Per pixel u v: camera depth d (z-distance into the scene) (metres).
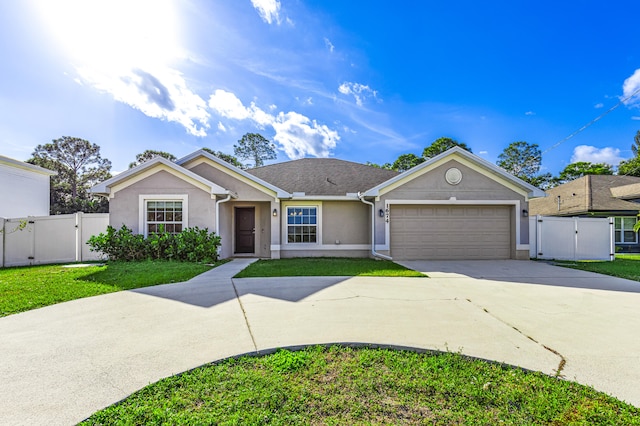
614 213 19.53
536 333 4.49
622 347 4.02
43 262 12.40
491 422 2.52
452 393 2.92
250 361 3.53
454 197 13.12
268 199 13.32
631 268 10.74
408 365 3.45
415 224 13.28
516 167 47.06
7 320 4.91
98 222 12.82
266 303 5.94
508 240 13.39
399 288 7.34
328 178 15.93
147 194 11.88
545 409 2.68
